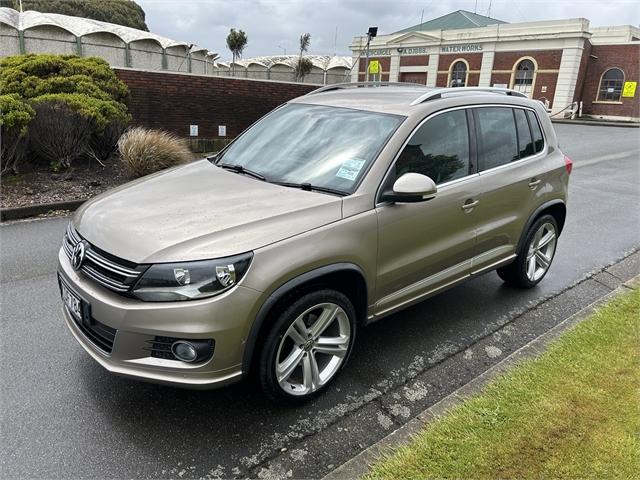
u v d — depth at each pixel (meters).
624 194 10.09
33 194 8.12
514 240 4.56
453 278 3.99
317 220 2.98
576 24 33.12
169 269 2.58
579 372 3.37
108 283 2.71
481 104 4.20
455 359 3.81
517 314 4.57
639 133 25.25
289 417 3.08
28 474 2.58
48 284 4.91
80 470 2.62
